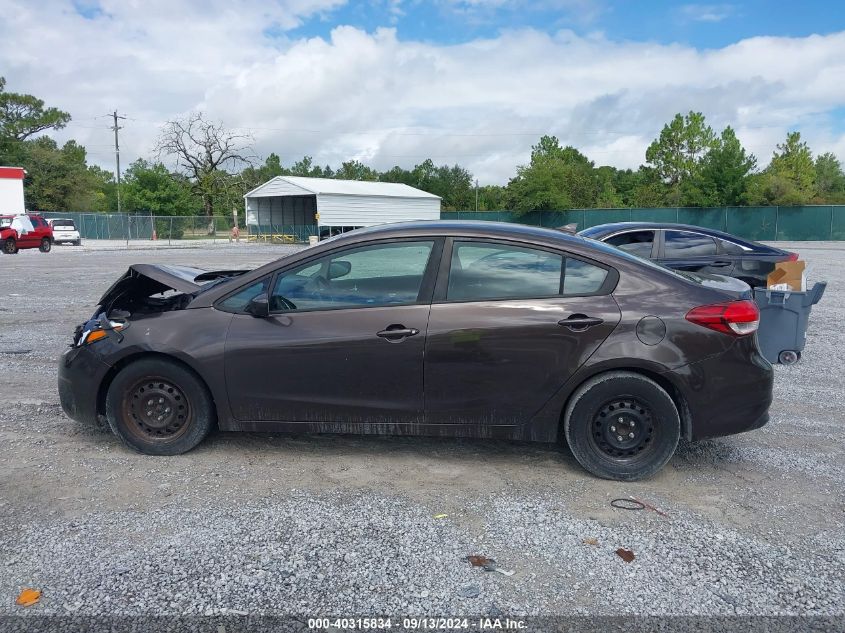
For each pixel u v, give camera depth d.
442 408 4.24
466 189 83.12
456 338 4.15
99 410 4.61
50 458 4.50
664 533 3.55
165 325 4.39
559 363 4.12
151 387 4.48
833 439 5.07
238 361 4.30
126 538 3.43
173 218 49.19
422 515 3.72
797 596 2.98
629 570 3.18
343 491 4.02
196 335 4.34
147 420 4.52
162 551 3.30
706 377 4.07
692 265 9.12
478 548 3.37
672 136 68.31
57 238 39.09
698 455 4.70
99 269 20.59
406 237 4.36
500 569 3.18
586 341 4.09
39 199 65.69
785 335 7.17
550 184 50.66
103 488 4.03
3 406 5.66
